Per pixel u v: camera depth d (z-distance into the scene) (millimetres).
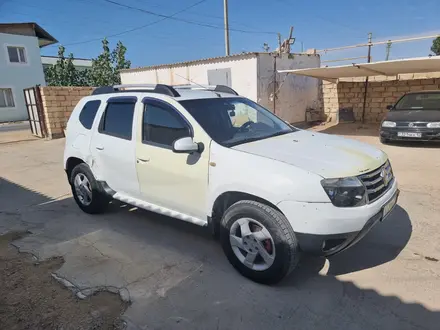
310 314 2539
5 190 6207
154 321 2516
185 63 14297
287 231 2656
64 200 5422
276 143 3227
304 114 14227
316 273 3066
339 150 3094
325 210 2535
